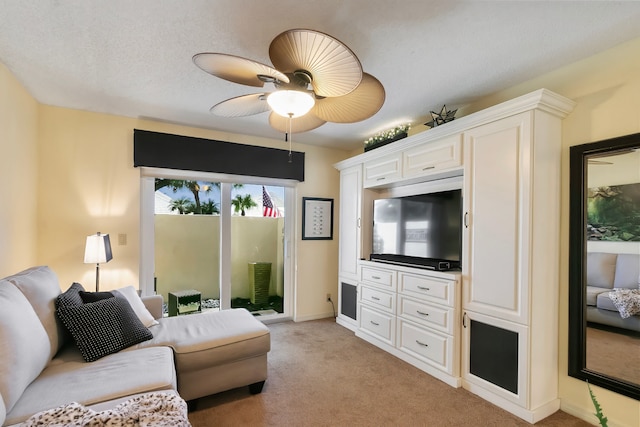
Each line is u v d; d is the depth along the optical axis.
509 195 2.10
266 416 2.01
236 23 1.67
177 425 1.14
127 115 3.06
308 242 4.17
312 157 4.20
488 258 2.22
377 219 3.53
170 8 1.54
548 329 2.06
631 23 1.64
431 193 2.93
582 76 2.03
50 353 1.63
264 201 4.11
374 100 1.78
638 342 1.80
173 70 2.17
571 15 1.57
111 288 3.00
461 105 2.74
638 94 1.81
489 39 1.79
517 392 2.03
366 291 3.39
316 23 1.66
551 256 2.08
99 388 1.45
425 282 2.67
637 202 1.82
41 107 2.76
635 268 1.82
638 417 1.79
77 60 2.04
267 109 1.95
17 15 1.58
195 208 3.68
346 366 2.73
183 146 3.31
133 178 3.12
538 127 2.01
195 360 1.98
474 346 2.32
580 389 2.02
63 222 2.83
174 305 3.53
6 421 1.19
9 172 2.21
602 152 1.94
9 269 2.23
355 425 1.93
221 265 3.74
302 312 4.11
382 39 1.79
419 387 2.39
